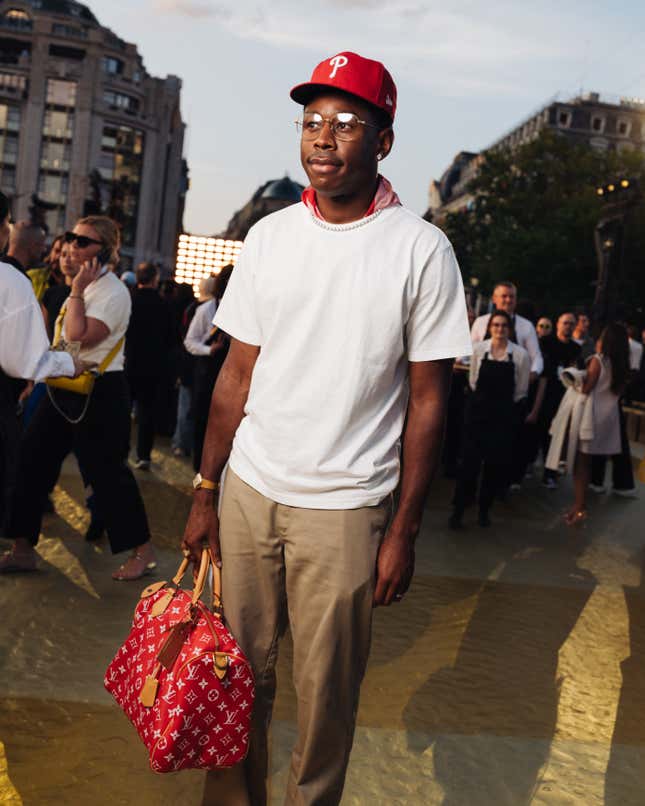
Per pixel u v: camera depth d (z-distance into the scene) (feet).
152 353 25.53
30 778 9.08
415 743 10.59
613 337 23.56
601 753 10.78
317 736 6.98
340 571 6.74
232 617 7.18
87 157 364.17
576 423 23.77
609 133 286.87
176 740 6.49
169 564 16.87
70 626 13.25
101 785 9.07
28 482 15.21
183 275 46.19
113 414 15.16
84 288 14.40
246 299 7.18
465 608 15.98
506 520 24.23
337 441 6.74
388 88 6.77
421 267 6.73
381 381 6.78
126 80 369.30
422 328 6.81
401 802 9.28
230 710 6.66
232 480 7.16
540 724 11.45
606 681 13.12
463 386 30.12
